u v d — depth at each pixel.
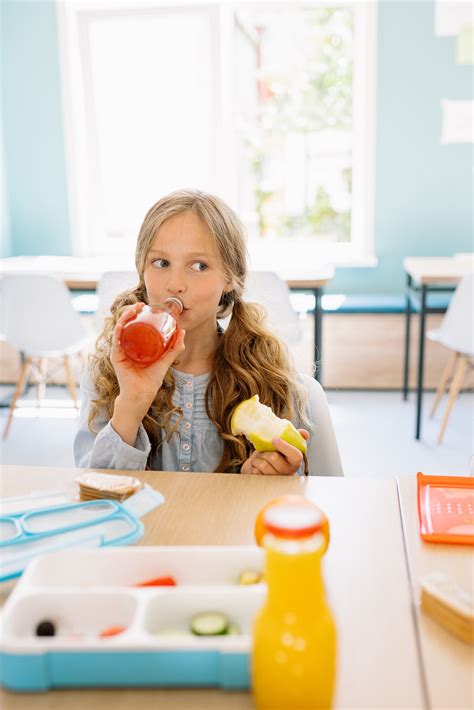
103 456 0.97
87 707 0.51
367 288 3.89
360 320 3.55
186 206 1.00
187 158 3.95
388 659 0.57
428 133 3.66
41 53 3.78
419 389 2.89
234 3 3.75
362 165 3.83
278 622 0.48
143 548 0.64
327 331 3.59
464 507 0.83
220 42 3.74
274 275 2.58
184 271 0.99
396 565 0.71
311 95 3.84
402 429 3.06
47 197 3.94
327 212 3.97
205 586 0.62
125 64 3.87
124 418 0.95
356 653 0.57
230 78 3.86
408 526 0.79
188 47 3.79
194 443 1.11
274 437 0.91
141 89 3.89
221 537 0.76
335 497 0.86
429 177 3.71
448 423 3.12
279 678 0.47
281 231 4.02
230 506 0.83
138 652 0.51
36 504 0.82
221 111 3.82
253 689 0.51
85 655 0.51
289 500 0.50
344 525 0.79
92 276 2.98
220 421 1.10
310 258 3.68
